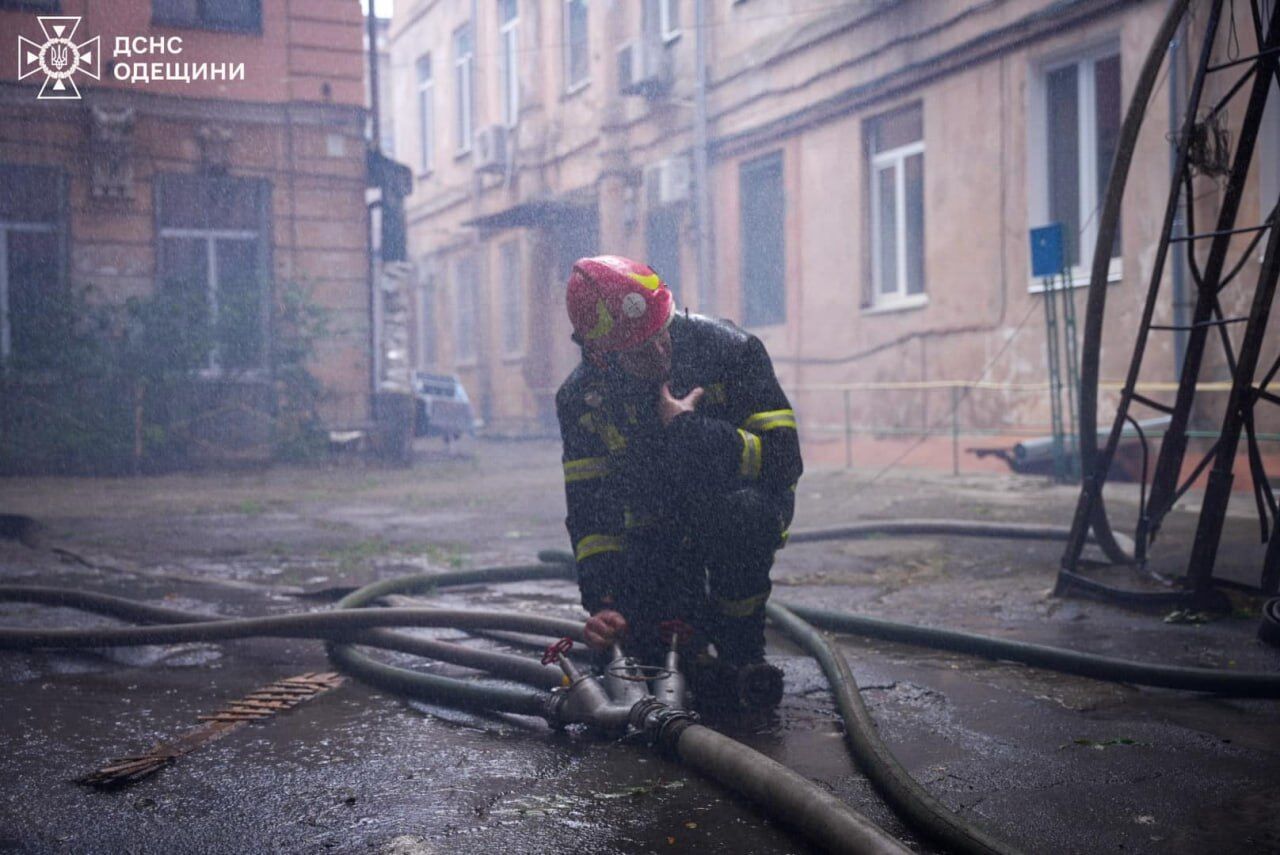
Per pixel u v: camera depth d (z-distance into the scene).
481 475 13.82
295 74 15.77
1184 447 4.97
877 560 6.22
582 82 20.47
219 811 2.43
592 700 2.92
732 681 3.12
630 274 2.83
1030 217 12.27
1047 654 3.69
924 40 13.43
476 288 25.36
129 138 14.91
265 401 15.62
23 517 8.21
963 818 2.22
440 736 3.00
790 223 15.88
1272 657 3.82
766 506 3.00
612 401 3.00
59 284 14.89
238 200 15.83
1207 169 4.71
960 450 12.95
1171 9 4.57
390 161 17.03
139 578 5.93
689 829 2.30
